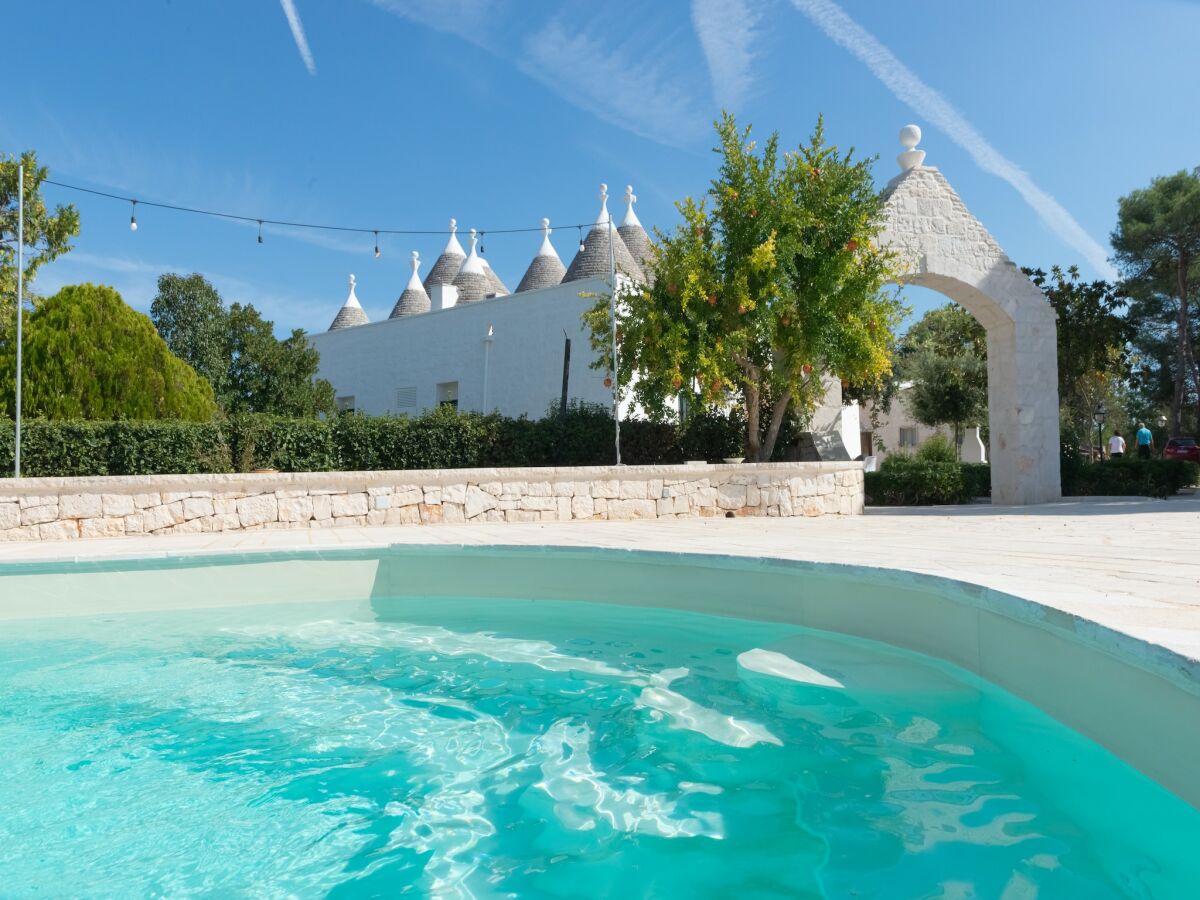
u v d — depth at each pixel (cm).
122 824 253
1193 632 217
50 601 577
